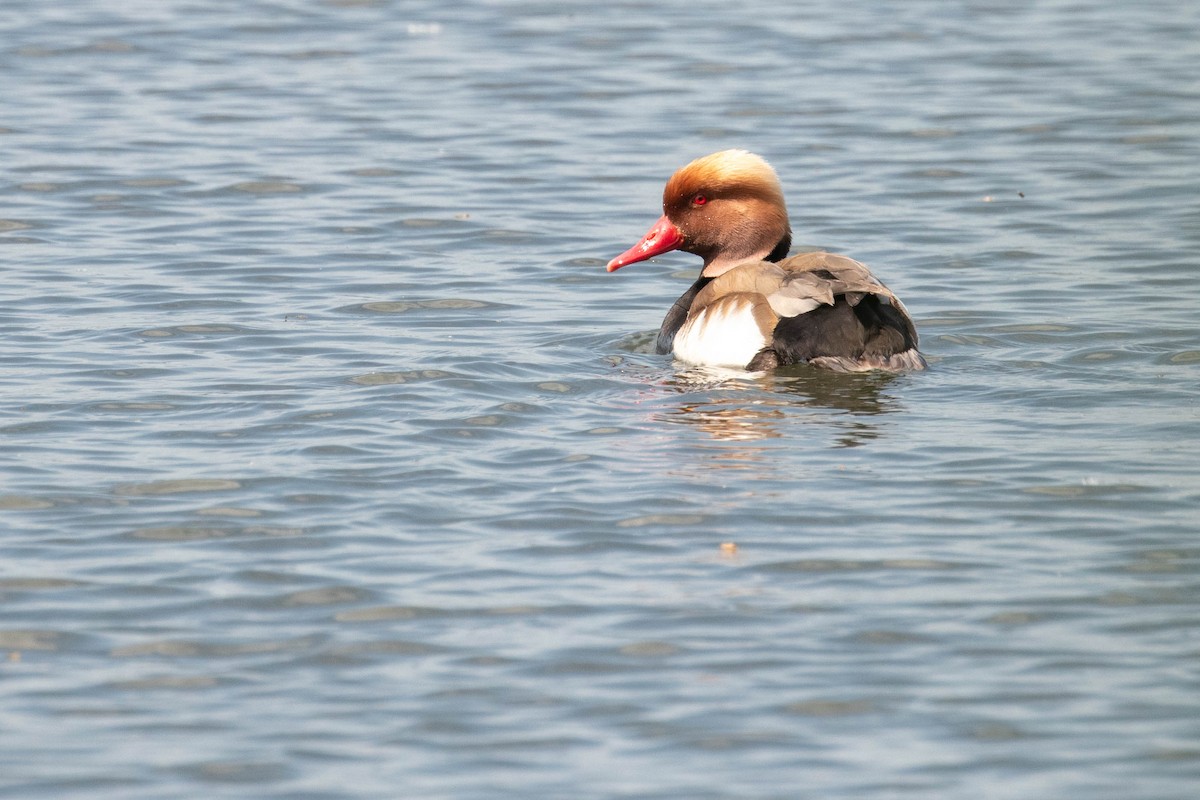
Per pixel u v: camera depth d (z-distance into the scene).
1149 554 11.00
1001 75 28.77
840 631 9.98
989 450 12.98
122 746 8.80
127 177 22.98
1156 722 8.92
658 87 28.05
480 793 8.37
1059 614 10.16
